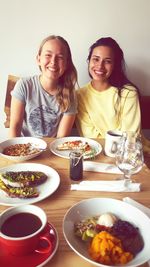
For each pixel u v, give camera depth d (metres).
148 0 1.93
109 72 1.77
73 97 1.72
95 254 0.63
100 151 1.26
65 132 1.71
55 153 1.23
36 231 0.64
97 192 0.94
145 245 0.68
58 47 1.54
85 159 1.19
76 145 1.32
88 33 1.99
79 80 2.11
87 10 1.93
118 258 0.63
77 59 2.05
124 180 1.01
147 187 0.98
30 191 0.92
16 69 2.07
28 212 0.71
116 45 1.79
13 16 1.92
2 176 0.97
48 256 0.64
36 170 1.08
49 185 0.98
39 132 1.75
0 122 2.21
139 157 1.05
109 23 1.97
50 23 1.95
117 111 1.82
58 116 1.72
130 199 0.88
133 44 2.05
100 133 1.82
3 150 1.24
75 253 0.67
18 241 0.59
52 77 1.61
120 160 1.06
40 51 1.62
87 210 0.81
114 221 0.74
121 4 1.93
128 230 0.69
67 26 1.96
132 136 1.14
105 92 1.82
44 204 0.87
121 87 1.82
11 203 0.86
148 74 2.15
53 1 1.89
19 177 0.98
